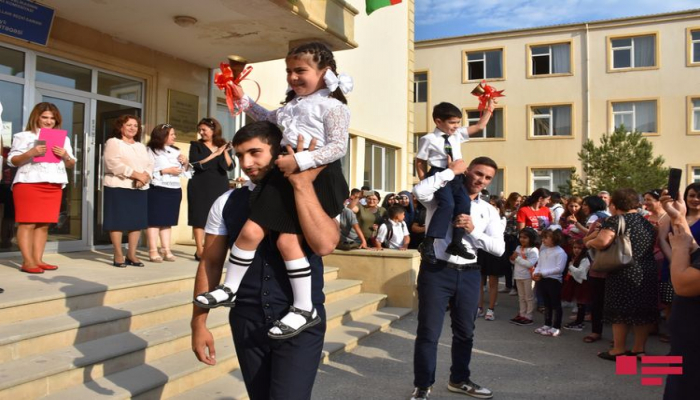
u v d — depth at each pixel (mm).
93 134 7031
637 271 5168
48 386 3209
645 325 5168
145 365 3832
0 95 6016
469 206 4156
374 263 7398
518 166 24078
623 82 22906
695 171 22031
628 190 5379
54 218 5082
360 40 13297
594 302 6168
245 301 2199
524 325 7023
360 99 13281
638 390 4500
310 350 2176
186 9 6301
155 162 6223
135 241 5801
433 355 4074
